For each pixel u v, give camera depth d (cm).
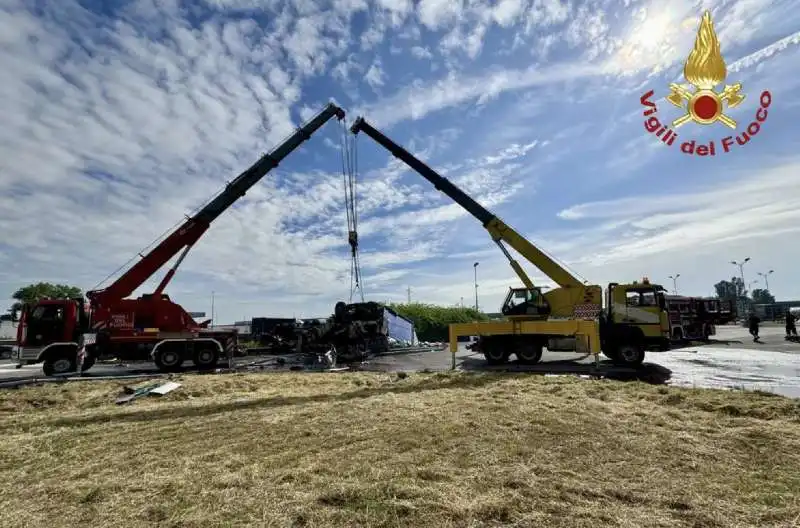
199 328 1492
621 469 382
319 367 1409
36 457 452
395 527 281
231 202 1570
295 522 292
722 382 938
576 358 1611
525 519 287
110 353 1368
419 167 1836
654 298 1267
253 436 518
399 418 589
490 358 1375
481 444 461
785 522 280
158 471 399
